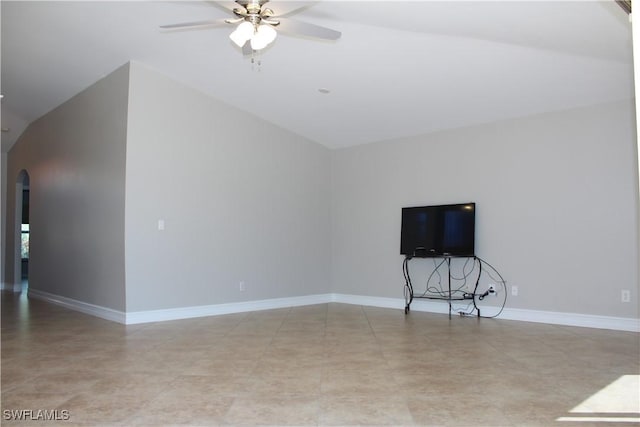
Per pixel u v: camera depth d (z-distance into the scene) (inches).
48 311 244.7
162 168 221.0
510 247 221.8
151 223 217.0
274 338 182.1
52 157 280.4
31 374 133.6
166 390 119.6
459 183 239.6
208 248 236.5
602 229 197.0
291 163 274.1
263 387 121.8
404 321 219.8
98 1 164.4
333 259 292.7
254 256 255.0
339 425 97.7
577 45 154.9
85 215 241.8
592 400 111.7
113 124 220.7
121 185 212.4
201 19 173.6
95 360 149.0
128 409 106.4
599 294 197.5
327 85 212.8
